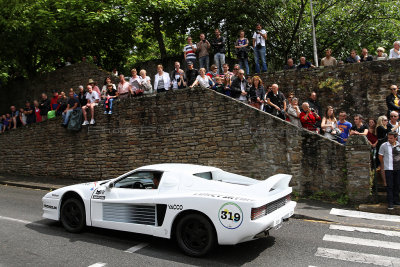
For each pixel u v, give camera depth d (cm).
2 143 1614
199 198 534
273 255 547
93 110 1332
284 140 983
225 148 1070
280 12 1853
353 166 880
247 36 1848
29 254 552
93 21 1602
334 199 917
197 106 1116
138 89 1282
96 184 678
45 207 706
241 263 514
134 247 587
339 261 522
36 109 1622
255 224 495
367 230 683
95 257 539
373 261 521
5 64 2083
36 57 1994
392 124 920
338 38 1831
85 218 652
